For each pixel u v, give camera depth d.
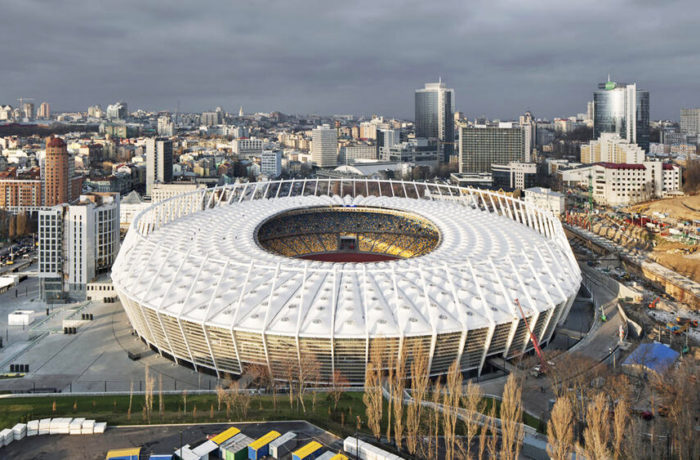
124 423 145.25
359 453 130.62
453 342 168.00
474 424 132.25
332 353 164.12
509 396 138.12
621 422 127.75
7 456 130.38
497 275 183.88
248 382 169.50
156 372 182.25
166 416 149.12
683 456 131.00
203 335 171.75
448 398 152.75
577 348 197.75
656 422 144.62
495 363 180.12
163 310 176.00
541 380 172.38
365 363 166.38
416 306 173.00
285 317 166.88
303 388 166.50
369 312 169.00
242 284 185.00
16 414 150.38
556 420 123.50
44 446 134.88
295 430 142.75
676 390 149.38
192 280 190.75
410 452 130.25
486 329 169.38
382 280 185.25
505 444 123.69
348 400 159.38
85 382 174.50
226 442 133.75
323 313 168.88
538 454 129.50
